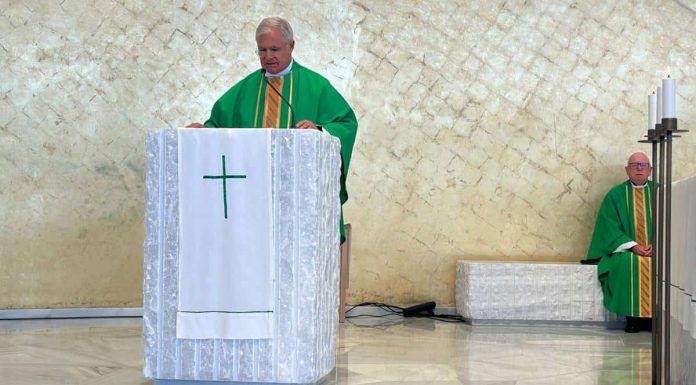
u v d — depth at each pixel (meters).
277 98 6.22
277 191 4.70
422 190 9.52
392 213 9.52
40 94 9.08
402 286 9.50
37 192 9.05
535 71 9.55
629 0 9.52
